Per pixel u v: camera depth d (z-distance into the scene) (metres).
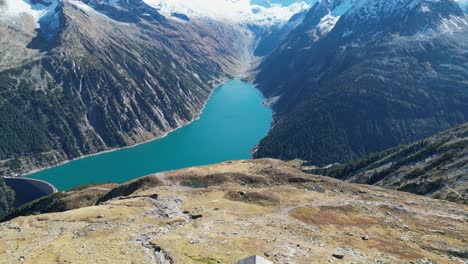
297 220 100.94
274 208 111.69
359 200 124.56
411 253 82.50
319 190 135.38
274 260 69.81
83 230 87.00
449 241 92.75
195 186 141.38
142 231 87.06
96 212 102.12
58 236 84.62
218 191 129.50
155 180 148.25
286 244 79.06
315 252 75.56
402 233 97.50
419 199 130.88
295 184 140.88
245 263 61.75
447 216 113.31
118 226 90.12
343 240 87.62
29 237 84.50
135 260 70.19
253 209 109.12
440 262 79.00
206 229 87.50
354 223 102.94
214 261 69.25
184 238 80.38
